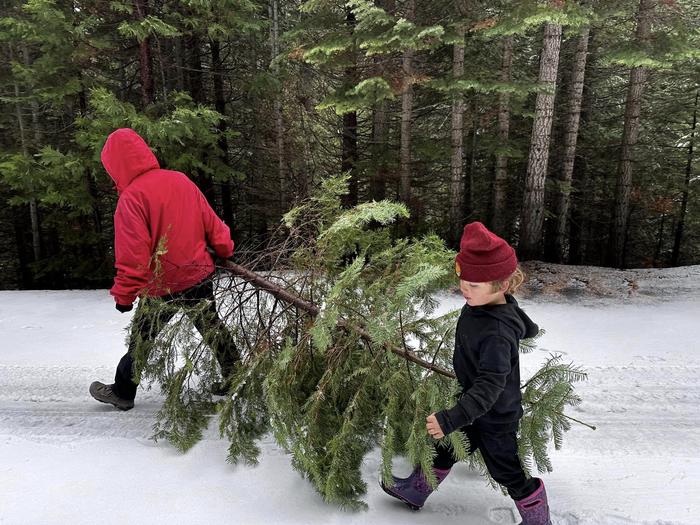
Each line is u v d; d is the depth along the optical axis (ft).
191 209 9.12
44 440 9.41
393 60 29.32
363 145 42.04
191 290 9.53
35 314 20.38
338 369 8.09
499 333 5.83
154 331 9.23
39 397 11.82
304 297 9.32
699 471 8.36
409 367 7.86
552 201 46.50
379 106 36.32
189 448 8.93
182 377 9.21
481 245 5.78
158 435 9.23
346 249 9.66
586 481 8.07
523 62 42.09
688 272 26.32
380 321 7.13
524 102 37.42
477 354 6.01
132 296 8.84
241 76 34.65
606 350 15.30
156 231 8.81
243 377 8.43
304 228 9.86
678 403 11.38
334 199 9.68
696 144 47.44
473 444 6.67
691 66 42.70
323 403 8.07
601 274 26.48
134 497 7.47
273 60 30.83
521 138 43.70
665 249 61.82
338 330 8.34
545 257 45.78
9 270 56.65
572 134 35.73
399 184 37.14
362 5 24.58
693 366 13.79
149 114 26.84
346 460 7.30
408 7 28.04
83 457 8.70
